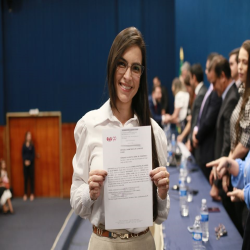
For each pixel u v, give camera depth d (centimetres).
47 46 888
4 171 786
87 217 164
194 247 234
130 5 890
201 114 427
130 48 152
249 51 278
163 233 261
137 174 152
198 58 755
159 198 160
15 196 902
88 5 882
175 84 711
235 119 310
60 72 892
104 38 888
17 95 899
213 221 279
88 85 891
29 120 891
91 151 161
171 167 474
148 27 905
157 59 914
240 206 313
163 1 898
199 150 432
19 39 890
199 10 732
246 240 206
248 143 281
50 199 879
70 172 887
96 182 148
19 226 681
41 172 896
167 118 716
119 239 158
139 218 153
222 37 557
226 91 380
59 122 890
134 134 151
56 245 403
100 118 161
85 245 423
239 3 456
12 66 895
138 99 165
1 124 892
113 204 151
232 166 267
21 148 895
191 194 350
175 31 881
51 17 884
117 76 154
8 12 885
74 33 887
